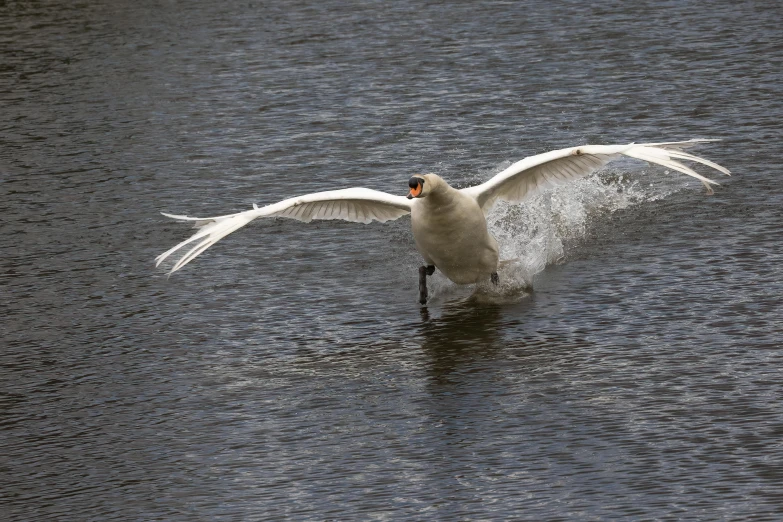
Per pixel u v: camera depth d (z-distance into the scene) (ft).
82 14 111.86
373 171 67.00
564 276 51.13
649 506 33.91
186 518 35.37
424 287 49.75
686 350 43.39
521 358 44.04
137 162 71.46
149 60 94.58
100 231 60.54
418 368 44.04
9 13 113.60
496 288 50.26
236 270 54.85
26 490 37.76
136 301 51.96
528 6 103.96
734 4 99.50
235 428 40.68
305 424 40.57
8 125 80.38
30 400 43.75
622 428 38.34
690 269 50.52
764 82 77.92
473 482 35.96
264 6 110.93
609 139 69.72
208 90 85.71
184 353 46.85
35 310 51.47
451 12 103.71
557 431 38.55
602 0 104.17
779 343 43.27
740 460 35.86
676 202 58.44
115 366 46.09
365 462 37.70
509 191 49.03
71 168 71.05
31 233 60.75
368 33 98.63
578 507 34.14
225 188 65.92
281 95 83.41
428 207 47.47
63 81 90.17
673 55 86.12
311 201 48.37
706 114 72.49
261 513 35.24
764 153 64.49
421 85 83.51
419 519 34.22
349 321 48.73
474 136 72.18
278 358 45.83
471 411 40.45
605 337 45.09
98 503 36.68
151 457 39.22
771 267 49.98
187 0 115.55
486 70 85.92
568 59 87.10
